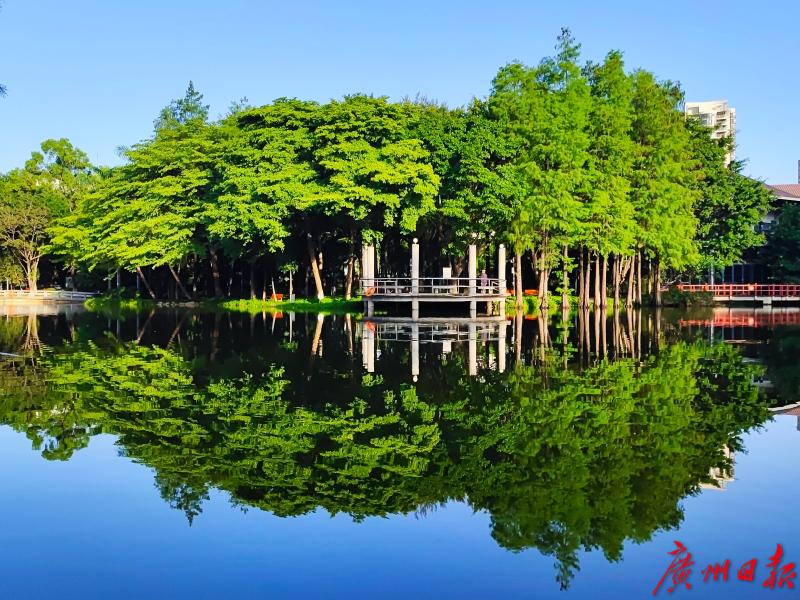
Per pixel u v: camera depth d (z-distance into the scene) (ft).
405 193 132.36
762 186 194.08
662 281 196.44
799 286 195.42
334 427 42.86
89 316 138.72
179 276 208.44
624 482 33.12
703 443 39.27
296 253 164.45
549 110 136.77
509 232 139.54
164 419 44.88
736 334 98.84
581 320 122.11
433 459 36.63
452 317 123.54
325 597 22.98
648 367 65.16
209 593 23.22
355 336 92.02
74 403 49.49
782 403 49.24
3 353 76.48
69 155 255.91
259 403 49.37
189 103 232.94
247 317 128.57
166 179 161.68
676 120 162.50
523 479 33.65
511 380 58.03
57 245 212.84
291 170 138.31
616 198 143.84
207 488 32.73
